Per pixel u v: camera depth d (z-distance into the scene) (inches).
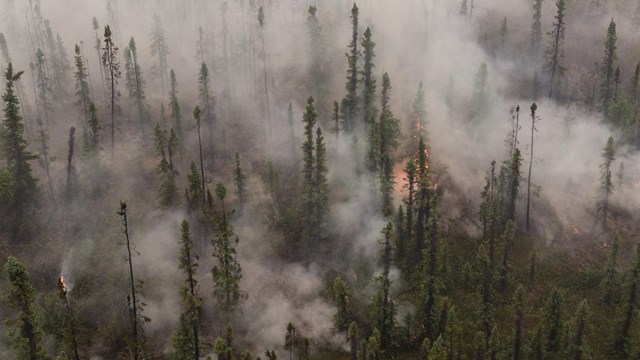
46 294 2551.7
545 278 2701.8
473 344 2276.1
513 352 2166.6
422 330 2420.0
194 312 2161.7
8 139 2795.3
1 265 2642.7
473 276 2623.0
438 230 2556.6
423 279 2480.3
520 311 2153.1
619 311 2345.0
